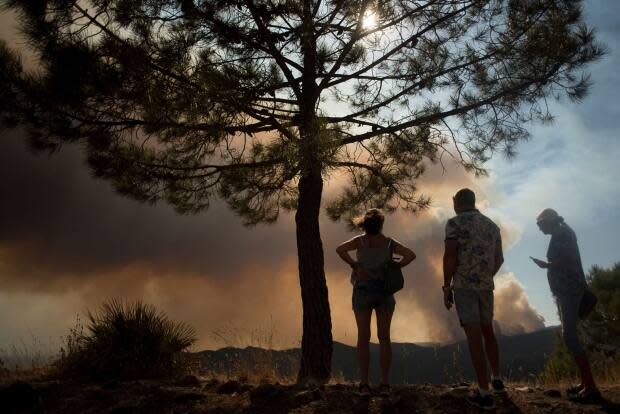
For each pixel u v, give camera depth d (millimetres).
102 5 6844
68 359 6789
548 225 5191
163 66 6973
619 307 10797
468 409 4371
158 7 7125
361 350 4832
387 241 5113
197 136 7426
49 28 6660
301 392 4867
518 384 6309
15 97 6855
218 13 7273
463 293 4574
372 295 4953
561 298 4965
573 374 9805
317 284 7523
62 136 7395
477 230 4660
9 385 5133
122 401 5066
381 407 4453
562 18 7566
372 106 8758
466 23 8367
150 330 7098
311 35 7531
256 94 7570
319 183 8047
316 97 8164
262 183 7684
